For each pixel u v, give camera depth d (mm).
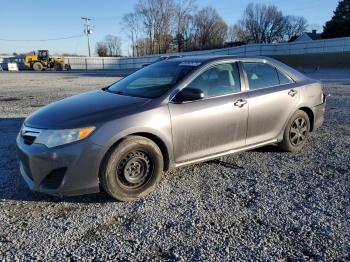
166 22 78062
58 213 3650
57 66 53062
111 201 3906
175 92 4184
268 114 4957
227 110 4469
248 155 5410
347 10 65812
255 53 46969
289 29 97000
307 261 2857
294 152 5562
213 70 4566
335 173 4715
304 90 5473
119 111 3850
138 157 3877
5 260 2875
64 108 4066
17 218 3543
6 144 6105
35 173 3643
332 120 8023
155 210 3697
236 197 3988
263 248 3031
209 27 84750
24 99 12281
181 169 4809
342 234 3234
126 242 3139
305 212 3643
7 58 60969
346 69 34562
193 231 3301
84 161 3584
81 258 2912
